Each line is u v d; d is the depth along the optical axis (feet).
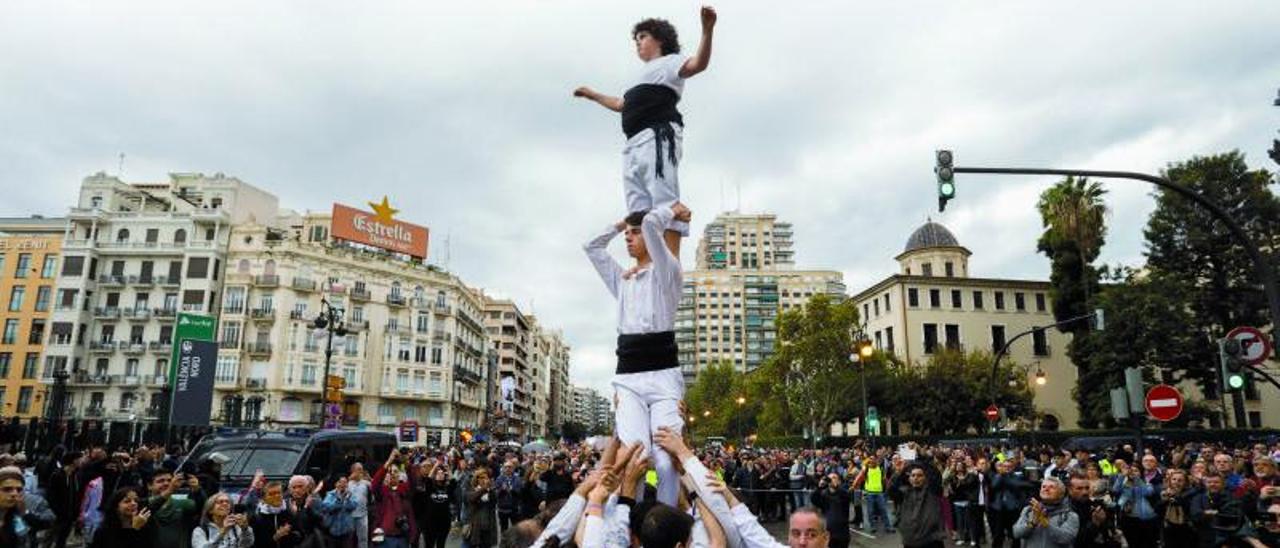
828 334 154.92
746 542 9.99
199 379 67.46
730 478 75.92
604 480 10.40
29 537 36.22
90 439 75.15
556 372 600.80
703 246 581.12
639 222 12.35
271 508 29.84
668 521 9.28
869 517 63.36
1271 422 181.27
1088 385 149.18
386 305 242.99
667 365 11.78
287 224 260.01
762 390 192.65
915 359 196.95
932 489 31.30
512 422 373.61
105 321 221.87
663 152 12.44
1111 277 147.84
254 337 219.82
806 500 69.10
